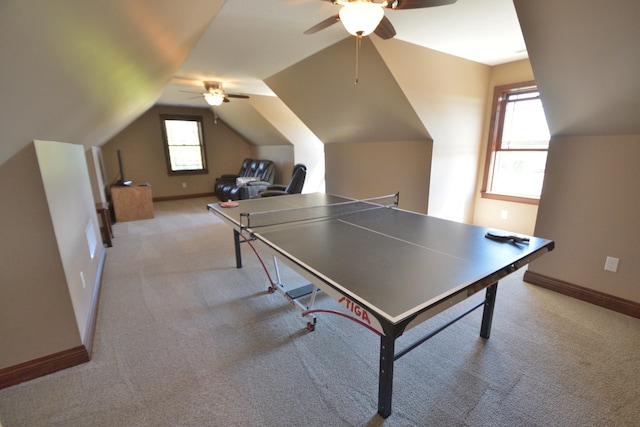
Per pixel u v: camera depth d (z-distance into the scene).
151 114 6.89
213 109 6.80
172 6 1.48
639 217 2.11
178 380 1.66
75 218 2.26
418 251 1.60
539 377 1.65
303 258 1.51
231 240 4.12
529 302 2.42
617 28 1.58
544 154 3.75
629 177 2.12
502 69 3.82
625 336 1.98
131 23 1.33
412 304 1.06
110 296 2.58
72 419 1.43
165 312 2.33
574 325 2.11
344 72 3.30
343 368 1.74
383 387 1.38
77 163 2.76
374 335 2.03
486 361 1.77
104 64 1.56
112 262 3.34
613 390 1.56
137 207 5.29
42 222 1.62
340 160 4.99
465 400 1.51
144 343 1.97
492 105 4.00
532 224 3.89
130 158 6.81
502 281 2.79
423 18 2.38
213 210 2.72
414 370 1.71
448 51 3.24
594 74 1.87
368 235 1.91
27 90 1.11
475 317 2.22
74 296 1.83
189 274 3.02
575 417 1.41
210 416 1.44
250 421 1.41
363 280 1.26
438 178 3.79
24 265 1.59
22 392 1.59
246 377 1.67
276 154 7.14
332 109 4.13
